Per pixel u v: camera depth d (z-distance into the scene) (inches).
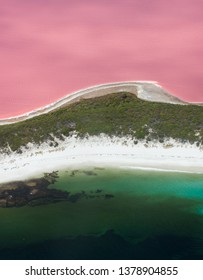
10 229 2026.3
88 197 2239.2
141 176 2389.3
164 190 2276.1
